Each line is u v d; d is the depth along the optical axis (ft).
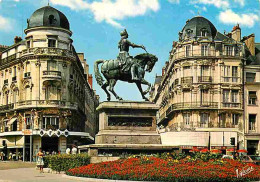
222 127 179.11
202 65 183.11
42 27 184.14
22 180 64.34
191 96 182.70
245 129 182.29
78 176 64.75
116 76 79.05
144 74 80.23
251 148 183.11
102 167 65.00
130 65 78.79
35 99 180.34
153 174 57.47
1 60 205.98
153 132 78.59
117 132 77.36
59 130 178.81
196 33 186.70
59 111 181.06
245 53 193.36
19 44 193.77
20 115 184.75
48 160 93.97
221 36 192.34
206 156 71.97
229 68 183.62
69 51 187.73
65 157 78.89
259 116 183.73
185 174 57.11
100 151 75.25
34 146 179.83
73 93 194.59
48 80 180.24
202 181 56.75
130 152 75.51
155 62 80.33
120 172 59.67
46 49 181.88
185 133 122.83
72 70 192.24
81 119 224.74
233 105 181.27
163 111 251.80
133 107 78.13
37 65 181.78
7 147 188.03
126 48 80.38
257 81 186.39
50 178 67.31
